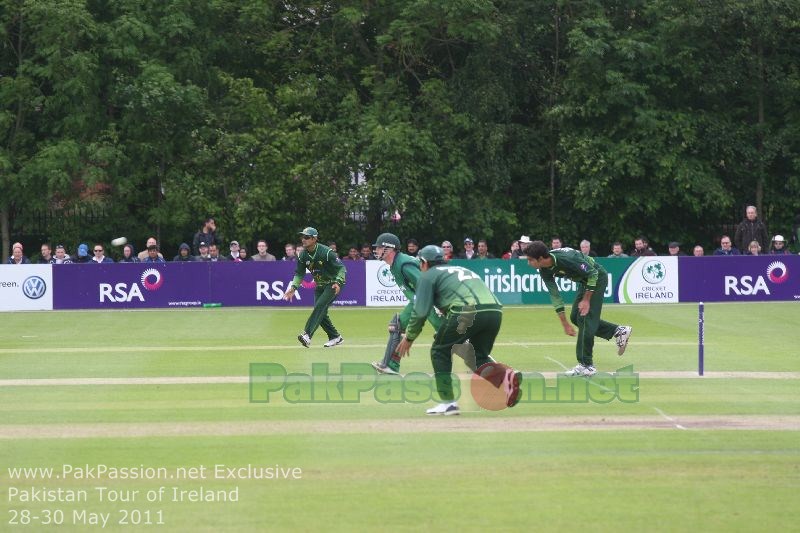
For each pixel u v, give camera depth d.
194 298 85.62
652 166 105.75
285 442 33.38
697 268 87.00
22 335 65.38
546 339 61.69
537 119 116.38
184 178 102.81
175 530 24.89
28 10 100.81
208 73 108.62
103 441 33.66
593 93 106.19
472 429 35.22
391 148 100.75
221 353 55.62
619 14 113.12
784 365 50.34
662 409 38.69
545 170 114.00
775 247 92.12
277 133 103.44
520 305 86.25
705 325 69.44
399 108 107.38
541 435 34.19
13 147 104.88
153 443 33.34
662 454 31.69
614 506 26.62
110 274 85.00
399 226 104.94
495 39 106.44
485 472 29.73
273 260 87.50
